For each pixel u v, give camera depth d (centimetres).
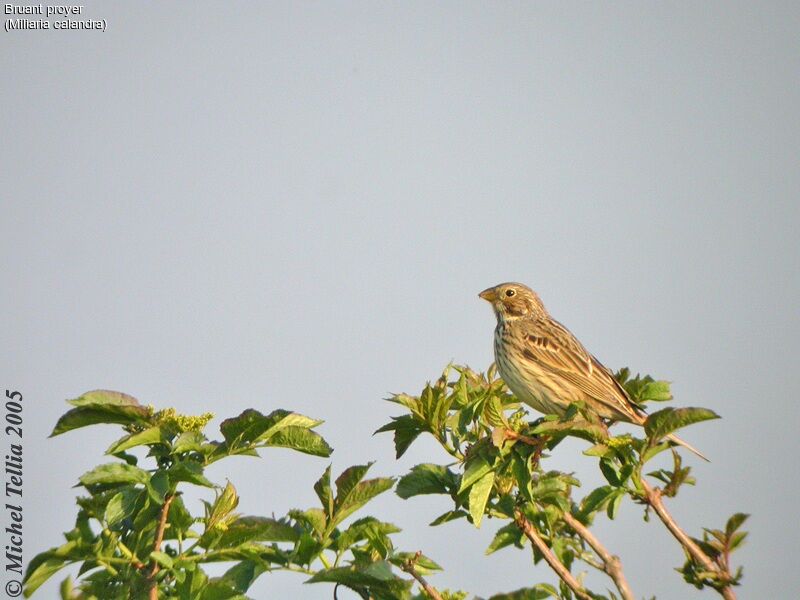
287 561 951
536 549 1104
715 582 1080
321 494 973
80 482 872
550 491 1076
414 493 1088
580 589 1039
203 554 924
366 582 909
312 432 937
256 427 921
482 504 1032
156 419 920
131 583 876
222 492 938
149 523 913
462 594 1005
